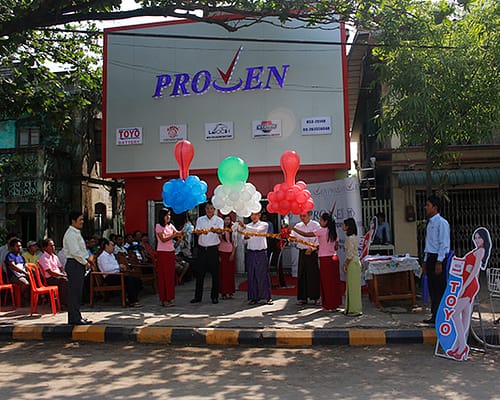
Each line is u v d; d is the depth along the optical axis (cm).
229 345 701
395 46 896
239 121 1380
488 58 884
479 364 586
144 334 729
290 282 1252
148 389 505
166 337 722
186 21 1421
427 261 735
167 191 816
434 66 890
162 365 602
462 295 608
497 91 870
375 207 1358
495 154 1284
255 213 930
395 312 833
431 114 869
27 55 1267
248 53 1380
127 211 1460
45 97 1144
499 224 1328
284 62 1362
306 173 1362
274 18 1368
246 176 816
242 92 1380
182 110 1415
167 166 1420
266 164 1360
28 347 709
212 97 1397
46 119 1182
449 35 924
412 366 581
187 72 1416
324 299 848
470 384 510
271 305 920
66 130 1204
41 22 914
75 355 659
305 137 1345
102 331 744
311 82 1351
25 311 917
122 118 1449
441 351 637
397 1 898
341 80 1339
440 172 1262
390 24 895
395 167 1311
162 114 1427
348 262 813
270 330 720
